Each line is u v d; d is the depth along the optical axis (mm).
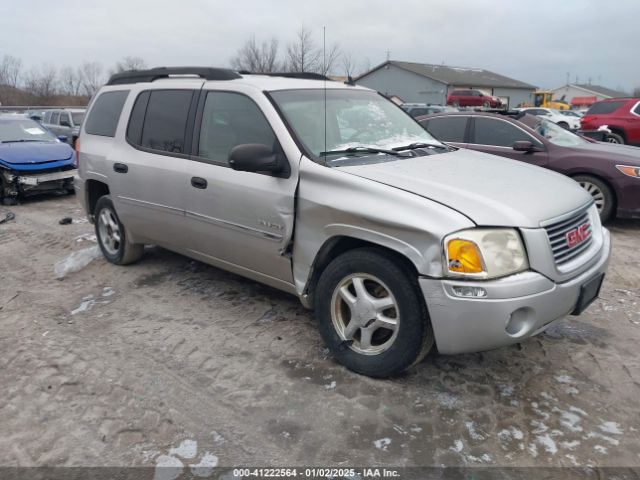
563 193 3414
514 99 54781
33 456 2758
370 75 53719
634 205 6871
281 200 3553
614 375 3400
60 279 5254
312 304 3701
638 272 5344
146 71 4957
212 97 4211
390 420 2967
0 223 7922
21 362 3648
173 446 2801
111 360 3639
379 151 3848
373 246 3234
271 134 3711
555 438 2824
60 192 10039
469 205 2973
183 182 4234
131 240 5176
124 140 4910
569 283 3057
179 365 3562
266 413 3043
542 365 3516
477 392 3217
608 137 14367
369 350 3312
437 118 8453
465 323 2859
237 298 4625
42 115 18531
